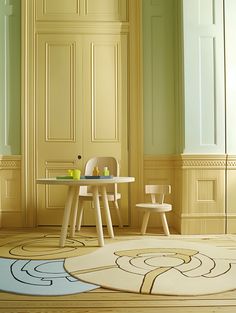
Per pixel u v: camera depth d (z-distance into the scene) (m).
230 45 3.30
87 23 3.72
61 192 3.69
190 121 3.26
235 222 3.22
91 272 1.96
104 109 3.72
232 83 3.29
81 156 3.70
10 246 2.66
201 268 2.03
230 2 3.31
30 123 3.66
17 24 3.69
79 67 3.72
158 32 3.70
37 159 3.68
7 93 3.67
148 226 3.64
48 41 3.71
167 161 3.67
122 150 3.72
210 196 3.24
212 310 1.49
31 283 1.80
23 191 3.62
